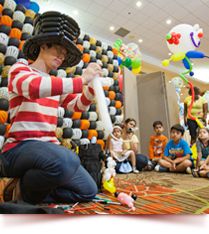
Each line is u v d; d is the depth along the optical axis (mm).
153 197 874
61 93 588
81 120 1873
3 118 1368
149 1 3271
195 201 805
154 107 2541
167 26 3912
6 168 669
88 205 751
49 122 731
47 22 690
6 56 1511
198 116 2441
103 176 1013
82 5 3320
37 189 647
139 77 2766
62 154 649
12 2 1643
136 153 2020
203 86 6719
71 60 802
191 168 1806
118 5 3338
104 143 1978
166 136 2379
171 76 5629
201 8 3463
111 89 2264
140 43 4508
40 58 738
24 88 583
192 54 1959
